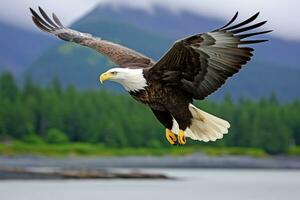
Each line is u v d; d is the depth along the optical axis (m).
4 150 90.19
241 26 8.25
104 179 62.03
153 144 100.38
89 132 100.44
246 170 93.00
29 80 105.19
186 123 9.18
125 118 101.50
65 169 71.00
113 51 9.76
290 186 59.00
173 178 67.38
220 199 44.09
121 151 97.50
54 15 10.54
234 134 105.94
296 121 111.94
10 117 96.19
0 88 101.38
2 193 43.84
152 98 9.02
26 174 61.31
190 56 8.72
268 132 108.12
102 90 110.94
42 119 99.56
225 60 8.61
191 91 9.09
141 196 44.53
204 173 82.62
